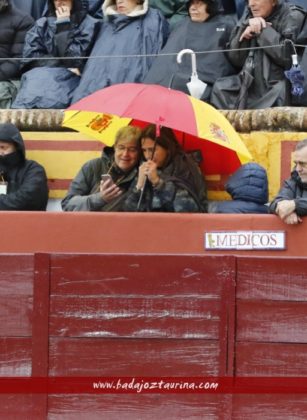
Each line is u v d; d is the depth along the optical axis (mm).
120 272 28203
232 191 30375
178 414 28172
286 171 32531
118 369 28219
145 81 33969
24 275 28156
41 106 34219
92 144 33500
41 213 29703
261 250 29359
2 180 31531
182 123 28719
